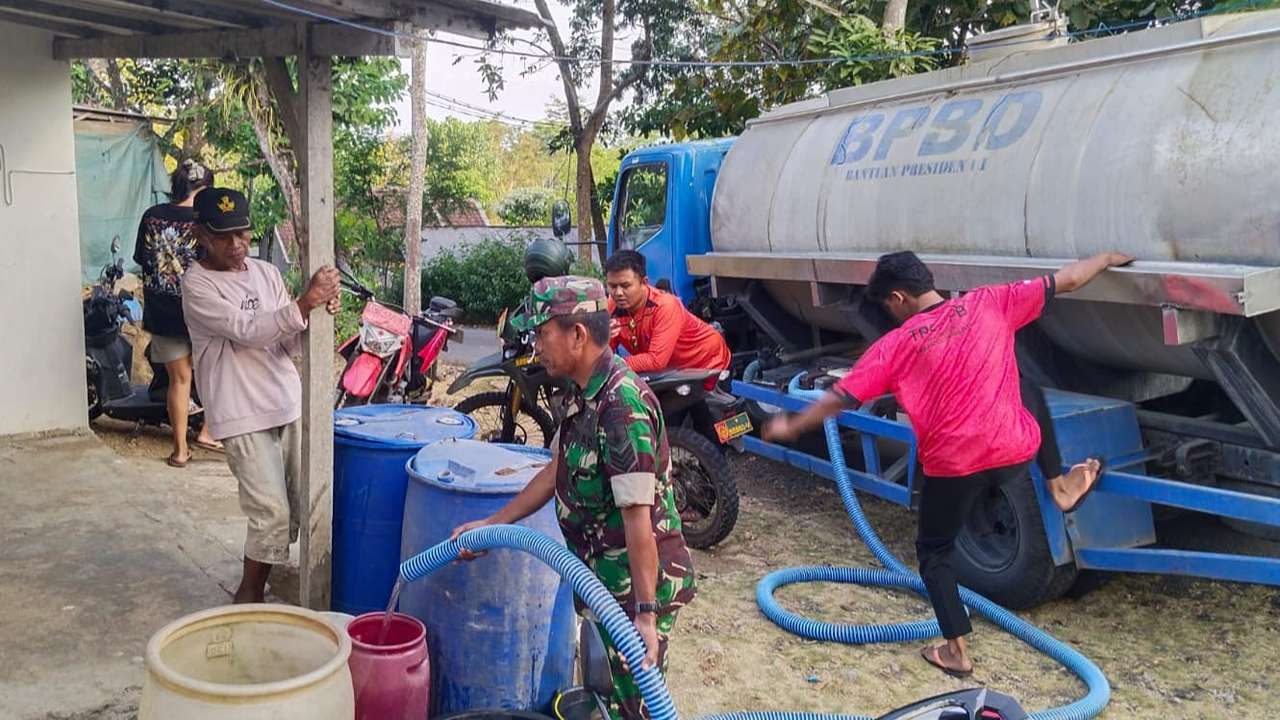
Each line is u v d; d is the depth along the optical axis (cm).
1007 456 391
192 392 700
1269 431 430
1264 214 378
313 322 373
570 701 314
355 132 1758
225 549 470
